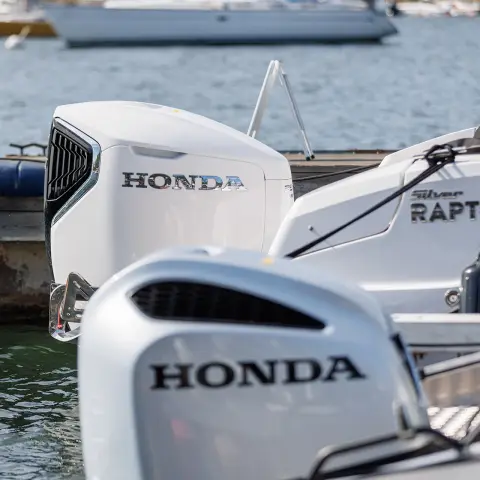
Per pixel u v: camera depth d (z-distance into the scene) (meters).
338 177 28.31
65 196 19.45
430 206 17.42
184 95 102.88
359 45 178.25
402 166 17.78
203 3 177.88
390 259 17.56
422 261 17.50
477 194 17.36
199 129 19.56
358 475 10.27
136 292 10.90
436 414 13.96
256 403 10.62
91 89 112.44
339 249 17.69
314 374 10.62
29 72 136.88
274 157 19.59
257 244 19.52
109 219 19.02
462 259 17.41
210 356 10.61
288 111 82.88
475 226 17.39
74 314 19.09
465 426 13.41
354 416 10.62
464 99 92.56
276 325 10.71
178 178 19.16
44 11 177.50
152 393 10.62
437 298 17.36
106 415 10.83
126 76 127.25
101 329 10.91
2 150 58.44
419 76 120.75
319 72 128.25
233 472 10.66
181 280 10.82
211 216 19.33
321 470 10.21
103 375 10.83
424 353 15.29
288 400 10.62
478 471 10.01
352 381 10.63
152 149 19.08
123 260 19.09
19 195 28.38
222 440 10.62
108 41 177.00
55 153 19.75
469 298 16.11
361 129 70.19
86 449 11.20
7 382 23.64
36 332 27.84
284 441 10.63
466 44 184.00
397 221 17.52
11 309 29.05
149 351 10.60
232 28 177.25
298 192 28.31
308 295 10.79
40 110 89.25
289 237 17.84
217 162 19.30
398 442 10.33
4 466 18.73
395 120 75.50
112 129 19.19
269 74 31.97
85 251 19.23
